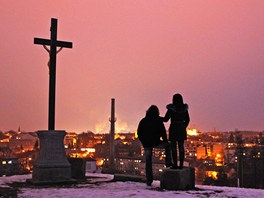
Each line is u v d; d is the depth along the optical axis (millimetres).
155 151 98625
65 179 10609
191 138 198750
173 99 9336
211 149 154750
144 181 10969
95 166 80938
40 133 10805
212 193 8492
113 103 46562
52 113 11102
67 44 11602
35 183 10094
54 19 11484
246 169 81500
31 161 156250
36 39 11141
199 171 106500
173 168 9219
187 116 9312
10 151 162625
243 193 8664
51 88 11172
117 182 10891
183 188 8945
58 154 10750
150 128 9641
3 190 8578
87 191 8383
